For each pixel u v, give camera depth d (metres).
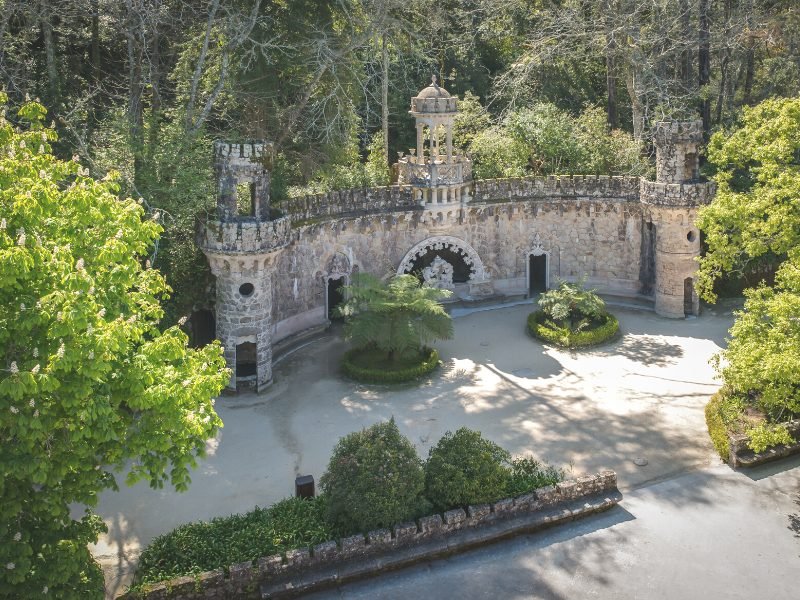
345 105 56.31
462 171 51.91
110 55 61.97
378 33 53.69
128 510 31.72
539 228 55.25
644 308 53.78
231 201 40.56
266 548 27.62
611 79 69.50
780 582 27.23
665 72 66.25
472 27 75.19
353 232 50.09
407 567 28.50
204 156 43.56
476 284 54.66
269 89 53.25
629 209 53.62
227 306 41.16
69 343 19.48
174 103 57.91
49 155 24.19
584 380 43.28
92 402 19.73
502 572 28.16
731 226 37.41
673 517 31.02
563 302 48.97
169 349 22.81
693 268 51.47
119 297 22.64
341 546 27.81
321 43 49.59
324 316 50.22
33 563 21.50
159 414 21.94
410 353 44.25
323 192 52.62
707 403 40.16
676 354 46.38
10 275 18.84
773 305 31.58
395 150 70.94
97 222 22.98
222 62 48.22
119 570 28.19
